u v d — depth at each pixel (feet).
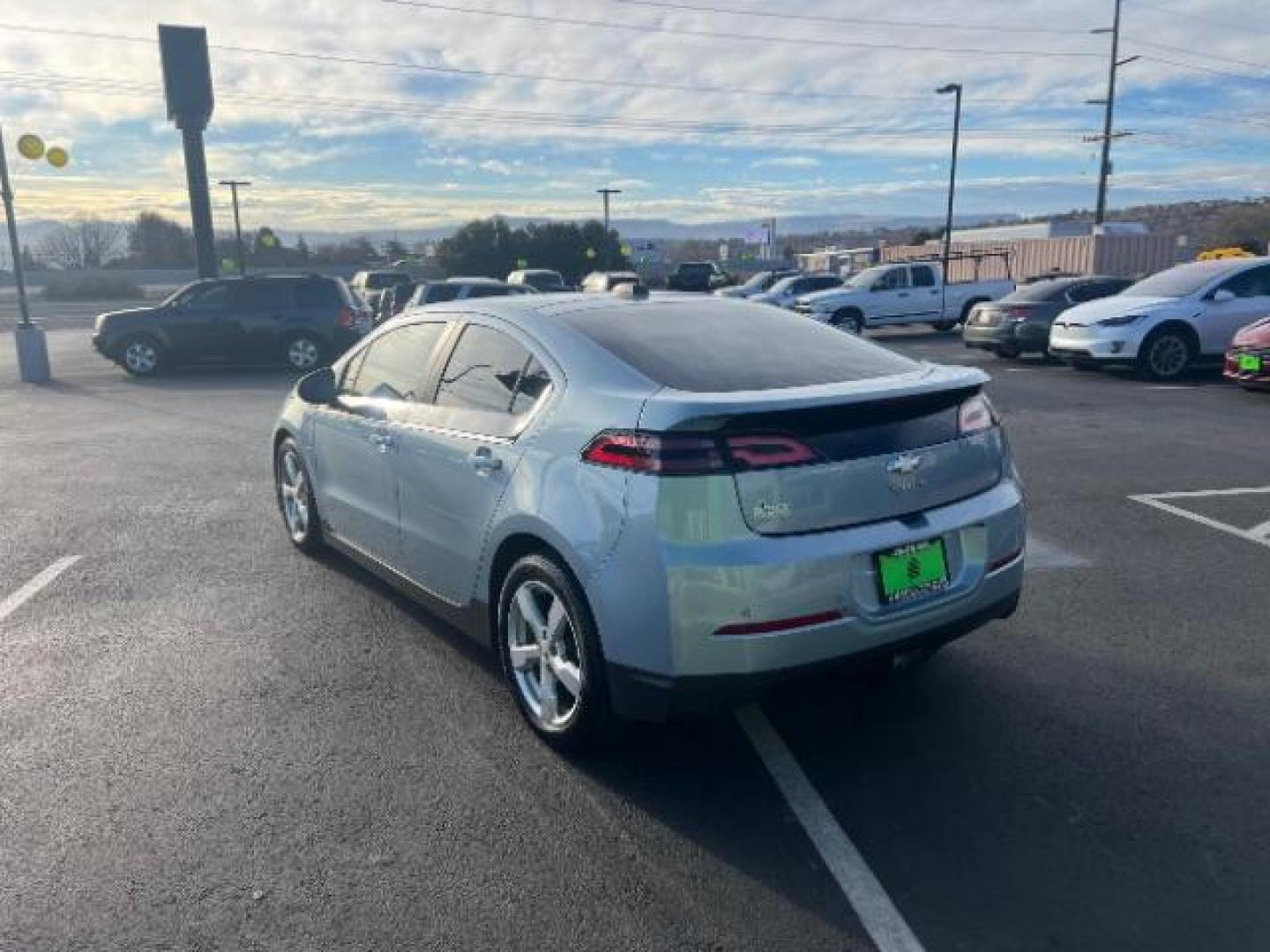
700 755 11.93
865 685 13.76
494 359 13.37
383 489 15.31
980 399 12.07
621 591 10.42
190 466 29.43
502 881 9.48
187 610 16.85
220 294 57.47
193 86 78.28
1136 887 9.29
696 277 152.87
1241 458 28.43
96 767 11.65
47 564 19.54
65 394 48.03
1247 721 12.51
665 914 9.00
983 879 9.46
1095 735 12.22
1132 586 17.62
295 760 11.80
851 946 8.57
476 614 13.23
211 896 9.29
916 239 232.94
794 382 11.43
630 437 10.46
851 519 10.51
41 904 9.18
